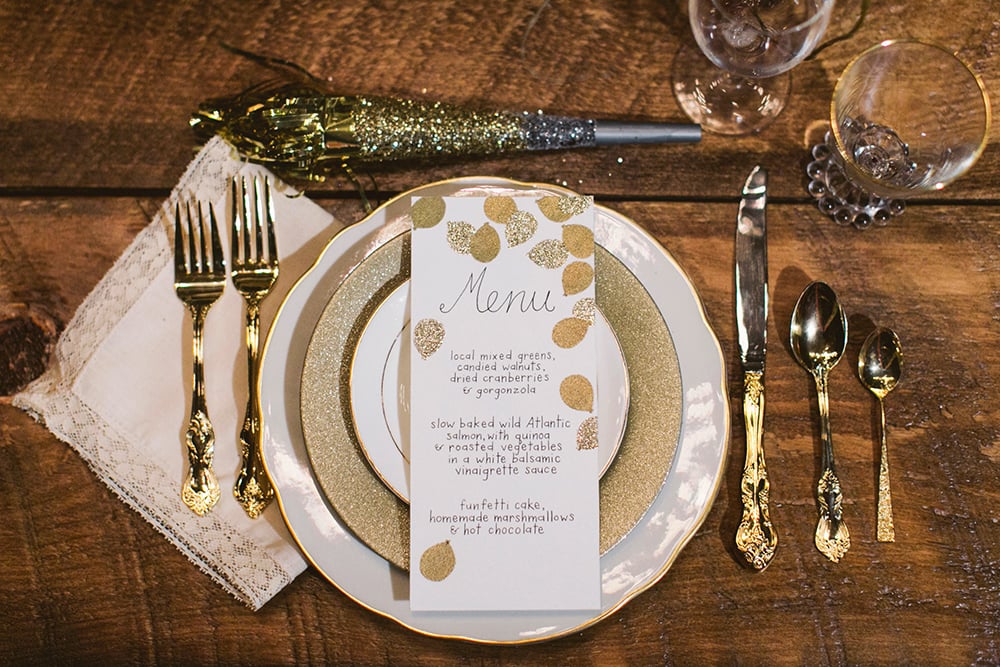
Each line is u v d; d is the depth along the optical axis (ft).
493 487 2.09
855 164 2.21
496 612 2.09
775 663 2.21
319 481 2.08
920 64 2.29
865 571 2.23
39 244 2.31
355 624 2.22
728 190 2.33
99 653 2.22
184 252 2.28
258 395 2.12
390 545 2.08
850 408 2.27
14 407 2.27
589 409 2.10
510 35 2.38
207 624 2.22
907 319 2.30
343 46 2.37
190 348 2.25
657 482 2.09
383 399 2.11
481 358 2.11
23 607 2.23
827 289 2.28
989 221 2.32
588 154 2.34
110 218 2.32
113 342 2.24
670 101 2.36
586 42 2.38
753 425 2.22
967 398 2.28
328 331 2.10
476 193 2.17
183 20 2.36
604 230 2.17
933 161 2.33
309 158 2.29
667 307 2.15
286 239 2.28
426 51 2.37
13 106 2.34
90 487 2.25
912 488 2.25
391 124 2.28
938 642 2.21
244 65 2.36
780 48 2.23
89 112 2.34
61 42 2.35
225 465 2.22
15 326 2.29
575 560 2.07
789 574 2.22
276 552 2.19
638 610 2.21
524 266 2.13
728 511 2.23
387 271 2.14
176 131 2.34
